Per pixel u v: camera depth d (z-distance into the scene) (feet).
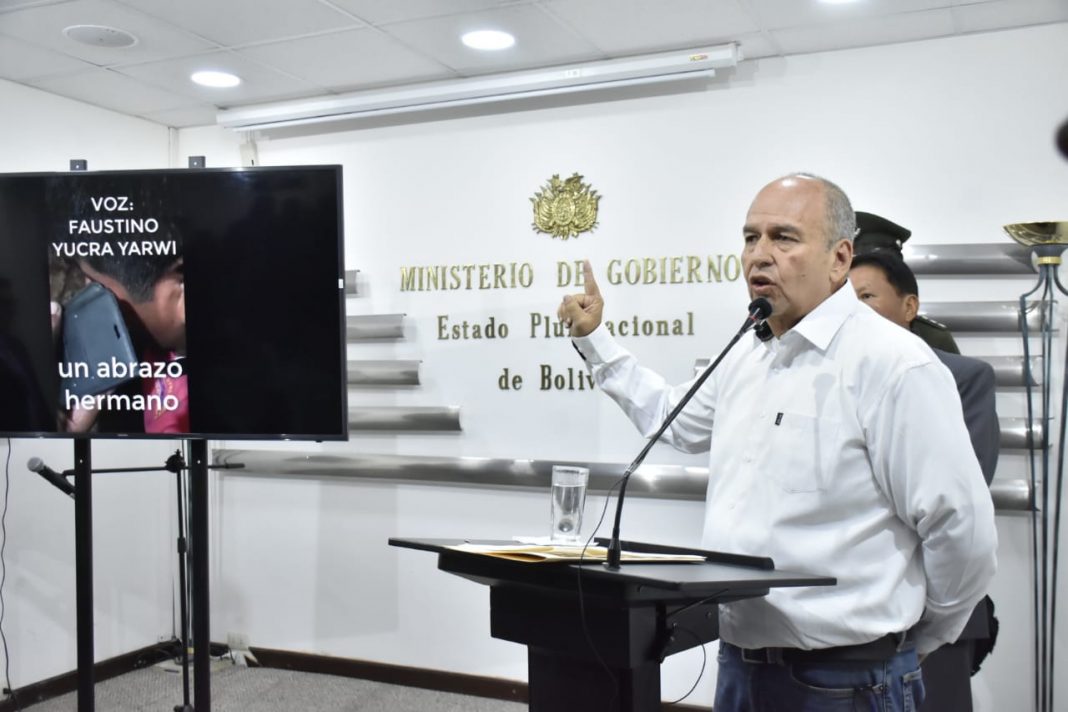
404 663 14.03
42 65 12.37
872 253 8.16
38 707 13.01
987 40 11.08
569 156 13.00
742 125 12.11
